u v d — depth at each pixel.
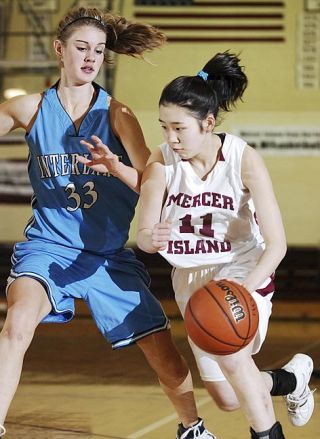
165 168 5.83
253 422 5.65
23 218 23.25
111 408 9.25
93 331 16.84
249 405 5.62
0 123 6.54
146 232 5.73
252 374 5.61
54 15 23.67
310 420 8.40
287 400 6.93
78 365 12.39
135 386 10.63
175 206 5.84
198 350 6.07
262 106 23.28
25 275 6.14
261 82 23.31
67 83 6.42
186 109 5.48
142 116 23.09
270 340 15.55
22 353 5.80
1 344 5.78
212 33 23.48
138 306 6.45
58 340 15.41
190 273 6.05
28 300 5.96
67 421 8.57
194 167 5.81
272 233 5.64
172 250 5.94
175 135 5.56
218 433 7.90
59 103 6.46
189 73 23.42
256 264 5.79
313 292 21.81
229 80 5.88
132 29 6.65
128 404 9.47
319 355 13.41
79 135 6.43
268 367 12.23
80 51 6.23
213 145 5.75
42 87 23.31
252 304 5.44
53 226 6.46
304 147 23.11
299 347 14.52
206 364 6.08
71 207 6.45
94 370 11.91
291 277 22.02
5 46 23.61
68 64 6.29
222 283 5.49
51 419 8.67
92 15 6.31
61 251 6.41
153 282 22.02
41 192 6.53
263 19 23.42
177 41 23.50
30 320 5.87
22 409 9.20
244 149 5.73
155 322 6.45
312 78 23.27
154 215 5.81
